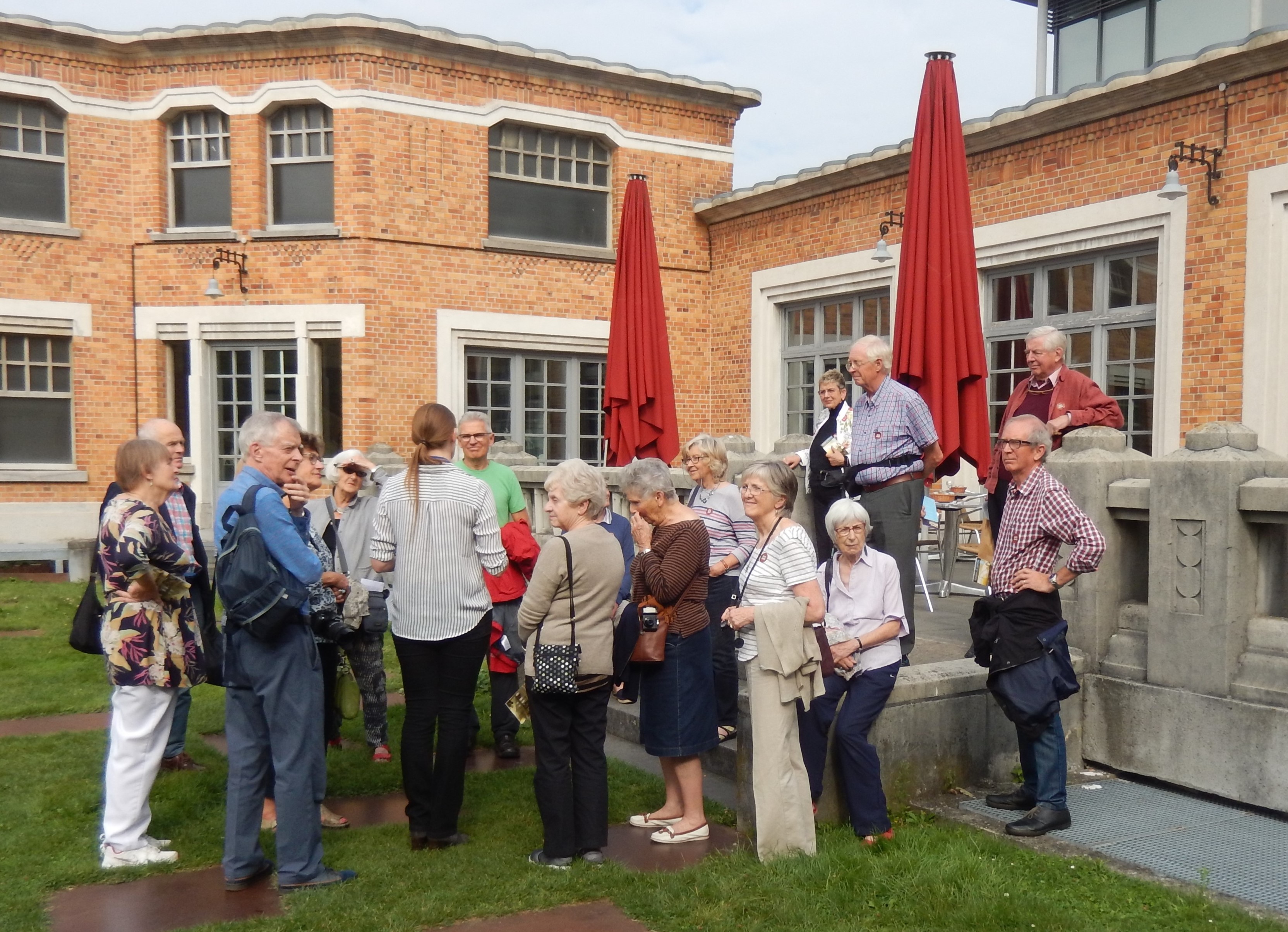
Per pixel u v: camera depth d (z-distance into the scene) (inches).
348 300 565.6
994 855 173.9
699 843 189.9
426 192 577.9
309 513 222.7
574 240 632.4
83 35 558.6
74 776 219.3
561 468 180.9
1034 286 462.6
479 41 579.5
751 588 180.4
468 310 591.8
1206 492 197.2
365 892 165.2
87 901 164.7
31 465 567.5
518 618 189.3
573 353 633.6
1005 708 185.3
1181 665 202.2
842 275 547.8
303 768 168.7
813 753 187.2
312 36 557.0
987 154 472.7
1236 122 375.2
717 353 647.8
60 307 565.0
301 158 577.3
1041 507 184.1
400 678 310.3
